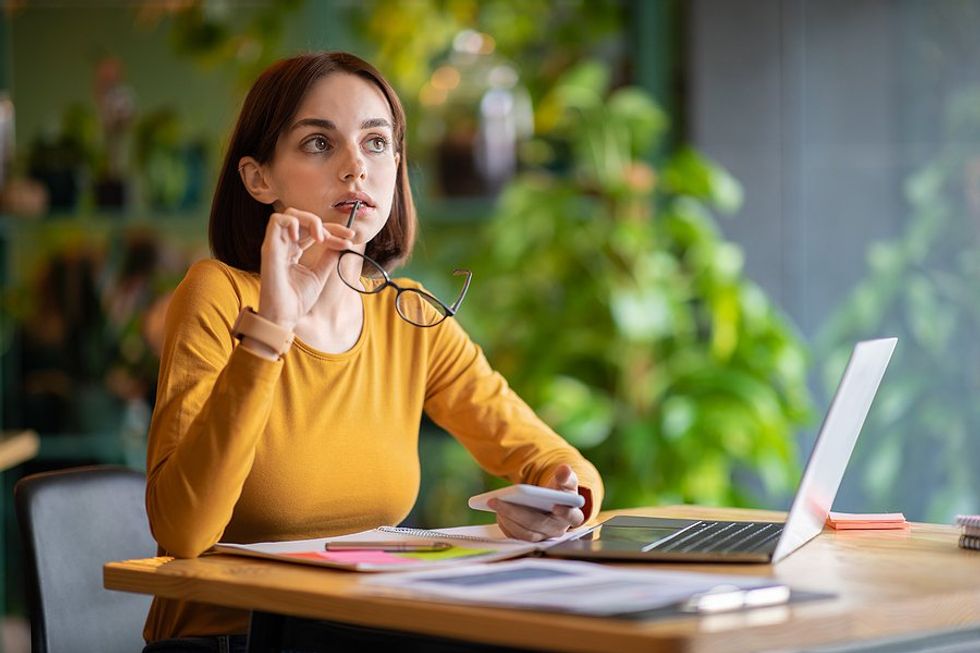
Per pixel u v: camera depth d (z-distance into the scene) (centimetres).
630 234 426
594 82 449
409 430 223
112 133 491
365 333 220
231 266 221
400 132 230
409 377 226
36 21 507
